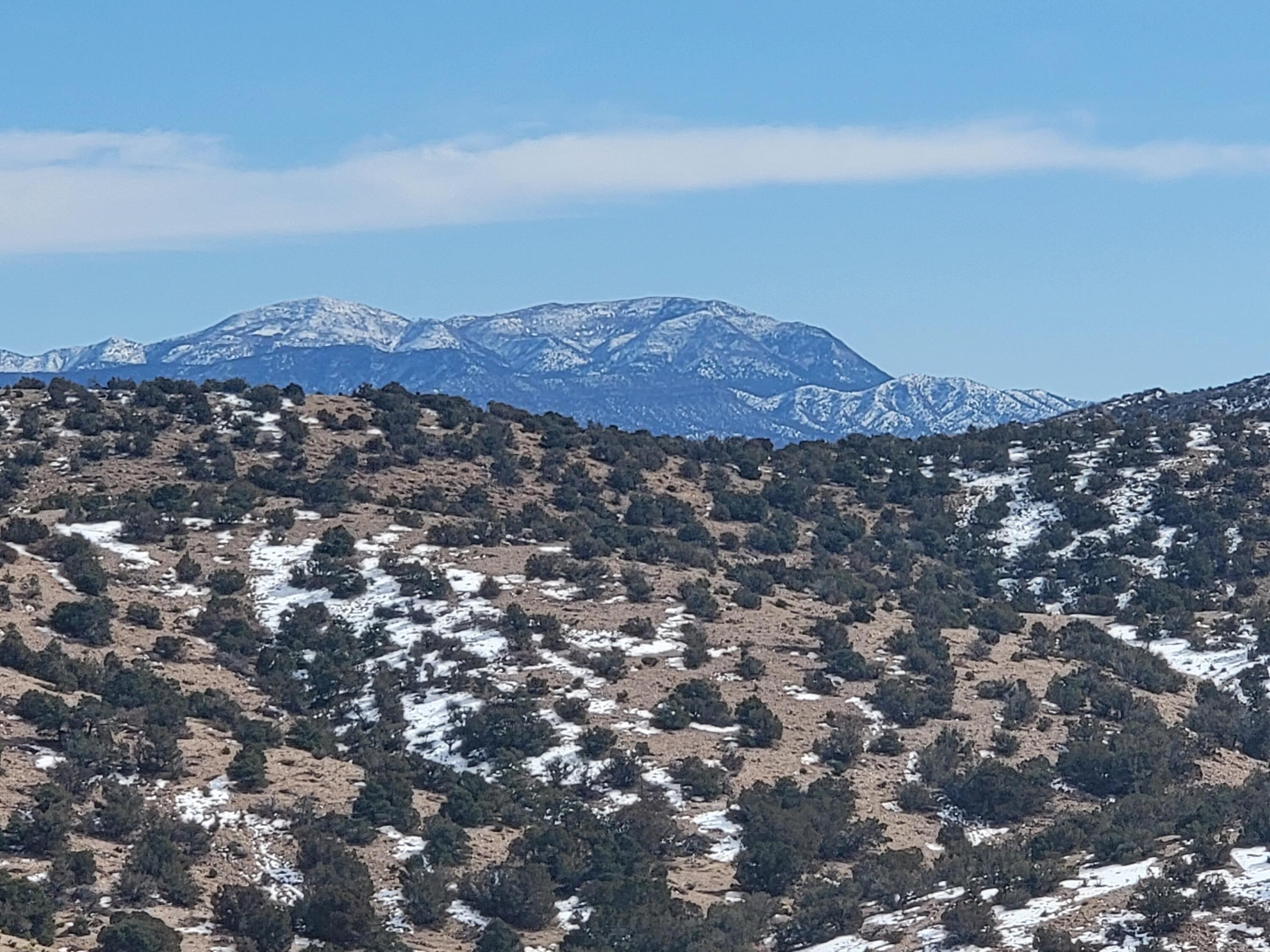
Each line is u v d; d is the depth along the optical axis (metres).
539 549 110.00
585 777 77.50
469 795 72.12
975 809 76.69
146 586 98.94
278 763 74.88
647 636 94.94
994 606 112.44
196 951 55.12
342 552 105.44
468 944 59.84
